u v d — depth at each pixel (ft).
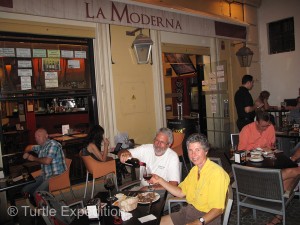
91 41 15.19
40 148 12.66
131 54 16.75
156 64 17.93
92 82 15.25
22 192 11.94
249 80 16.43
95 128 13.35
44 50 13.69
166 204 8.89
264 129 12.21
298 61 23.58
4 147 12.73
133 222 6.13
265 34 25.45
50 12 11.00
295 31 23.53
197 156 6.95
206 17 16.60
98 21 12.28
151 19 13.92
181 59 22.71
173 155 9.22
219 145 22.12
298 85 23.75
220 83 21.79
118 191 8.74
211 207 6.61
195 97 24.20
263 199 8.27
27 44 13.19
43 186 11.38
